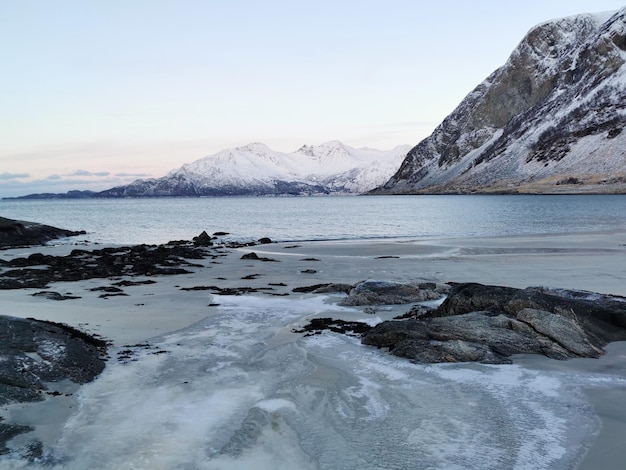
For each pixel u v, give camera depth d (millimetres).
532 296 13258
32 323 12070
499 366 10859
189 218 90500
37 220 87438
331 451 7336
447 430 7945
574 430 7863
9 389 8875
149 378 10258
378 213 97375
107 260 28828
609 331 12648
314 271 25406
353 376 10367
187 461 7062
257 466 6961
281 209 130500
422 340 12117
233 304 17688
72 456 7172
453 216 81062
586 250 33375
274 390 9555
